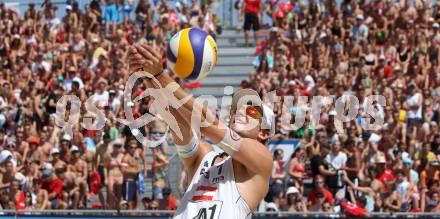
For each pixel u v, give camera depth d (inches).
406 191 488.1
